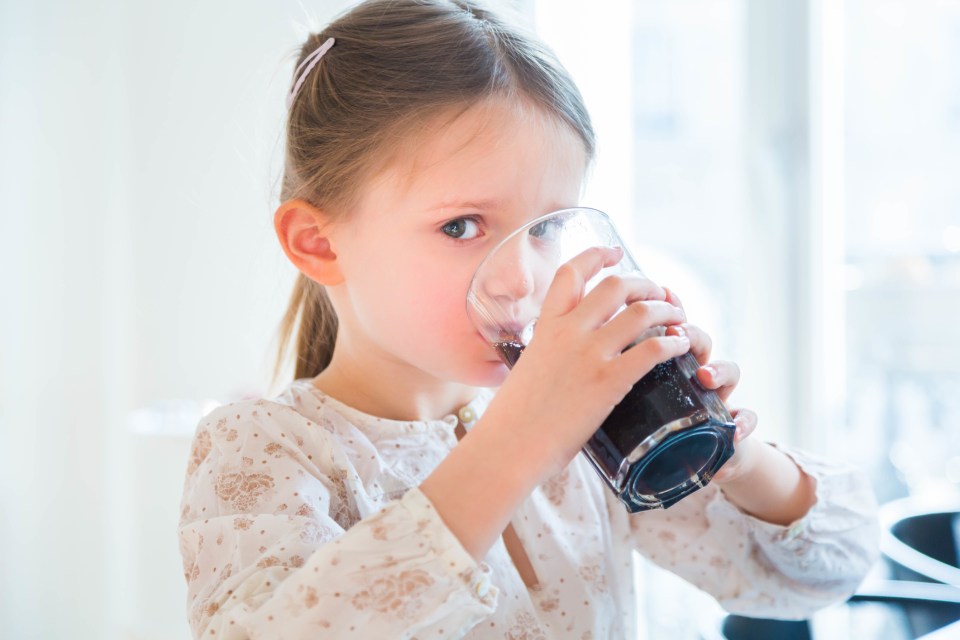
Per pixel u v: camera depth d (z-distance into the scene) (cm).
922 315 198
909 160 198
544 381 63
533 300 69
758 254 200
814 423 198
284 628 61
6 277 268
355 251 80
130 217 258
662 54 206
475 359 76
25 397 268
